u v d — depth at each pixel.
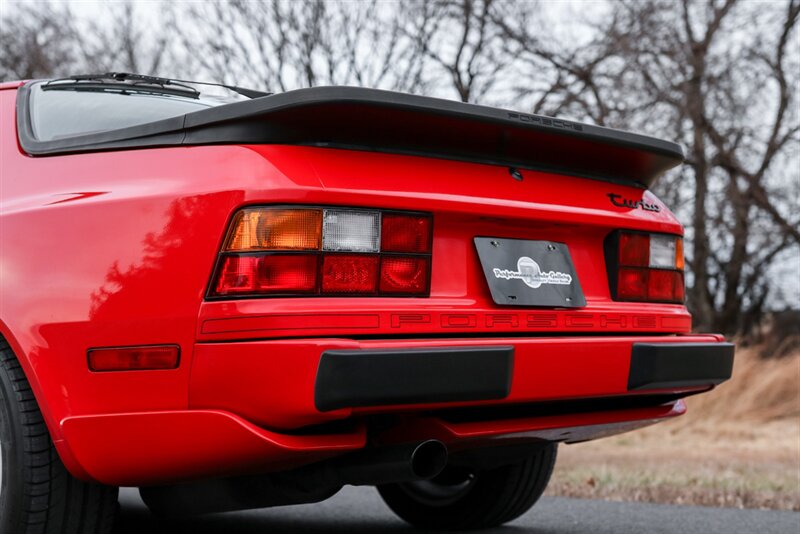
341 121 2.49
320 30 12.08
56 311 2.57
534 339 2.66
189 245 2.47
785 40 12.95
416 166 2.64
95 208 2.62
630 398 3.10
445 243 2.67
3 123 3.18
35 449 2.63
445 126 2.62
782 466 6.02
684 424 8.70
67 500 2.68
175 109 3.14
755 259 13.86
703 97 12.59
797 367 9.31
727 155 13.10
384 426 2.68
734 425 8.62
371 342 2.41
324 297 2.44
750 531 3.82
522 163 2.85
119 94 3.22
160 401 2.46
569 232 2.95
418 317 2.53
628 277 3.03
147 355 2.47
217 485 2.76
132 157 2.71
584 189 2.98
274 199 2.43
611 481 5.17
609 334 2.93
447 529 3.86
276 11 12.11
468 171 2.73
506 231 2.79
